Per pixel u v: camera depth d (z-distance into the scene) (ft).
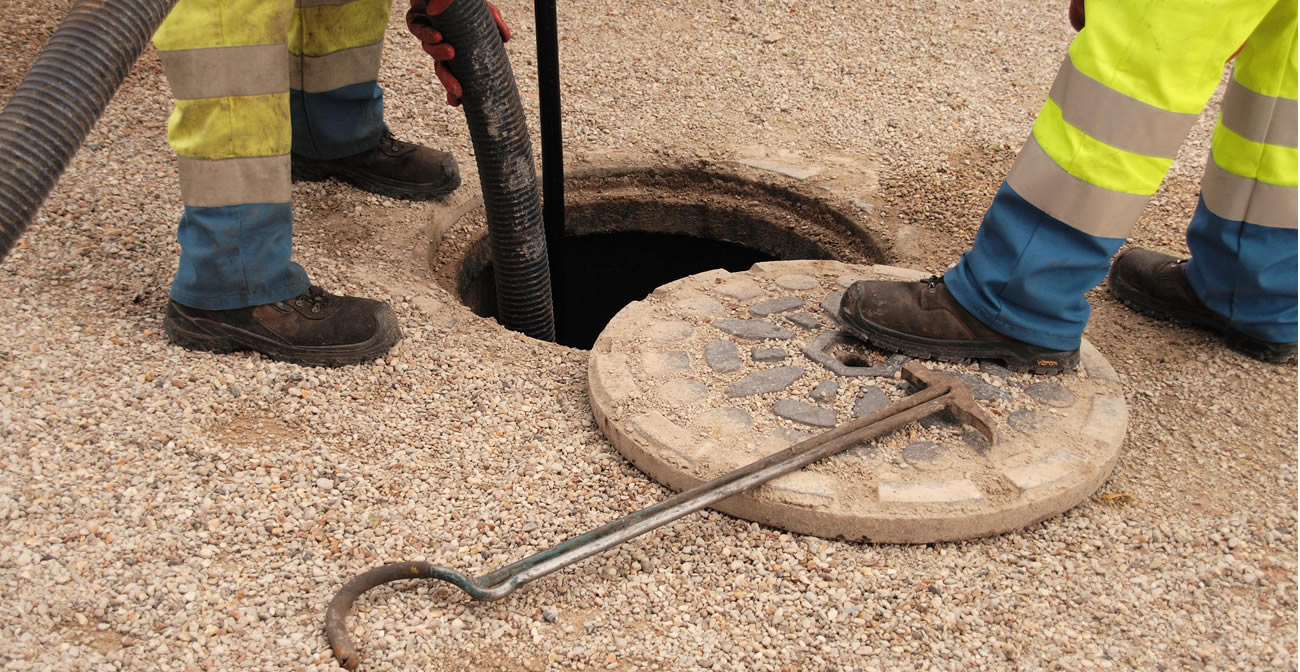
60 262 10.90
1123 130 8.21
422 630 7.35
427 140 14.62
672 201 15.01
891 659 7.35
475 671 7.11
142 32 6.37
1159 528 8.63
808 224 14.40
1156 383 10.42
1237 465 9.37
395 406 9.64
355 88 12.50
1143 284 11.50
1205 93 8.19
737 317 10.58
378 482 8.69
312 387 9.75
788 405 9.27
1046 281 9.08
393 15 17.80
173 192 12.46
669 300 10.84
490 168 11.28
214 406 9.28
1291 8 9.09
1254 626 7.74
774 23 18.81
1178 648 7.54
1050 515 8.64
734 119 15.96
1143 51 8.00
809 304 10.81
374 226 12.69
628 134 15.38
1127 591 8.02
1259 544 8.50
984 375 9.70
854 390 9.48
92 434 8.70
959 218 13.69
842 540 8.34
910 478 8.49
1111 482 9.12
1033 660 7.39
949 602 7.85
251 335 9.86
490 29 10.53
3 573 7.32
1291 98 9.41
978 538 8.46
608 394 9.41
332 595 7.57
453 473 8.87
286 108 9.23
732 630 7.54
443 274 13.03
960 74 17.47
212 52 8.63
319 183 13.25
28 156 5.90
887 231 13.42
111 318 10.21
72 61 6.08
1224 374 10.57
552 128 12.52
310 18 11.89
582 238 15.42
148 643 7.02
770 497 8.29
